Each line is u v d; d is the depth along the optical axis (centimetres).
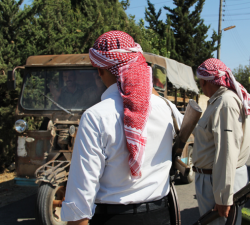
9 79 413
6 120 597
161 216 141
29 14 672
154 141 137
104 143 122
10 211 419
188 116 139
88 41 742
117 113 125
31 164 387
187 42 1961
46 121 450
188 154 565
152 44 1338
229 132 193
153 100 143
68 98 411
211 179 215
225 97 204
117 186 129
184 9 2111
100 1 1091
